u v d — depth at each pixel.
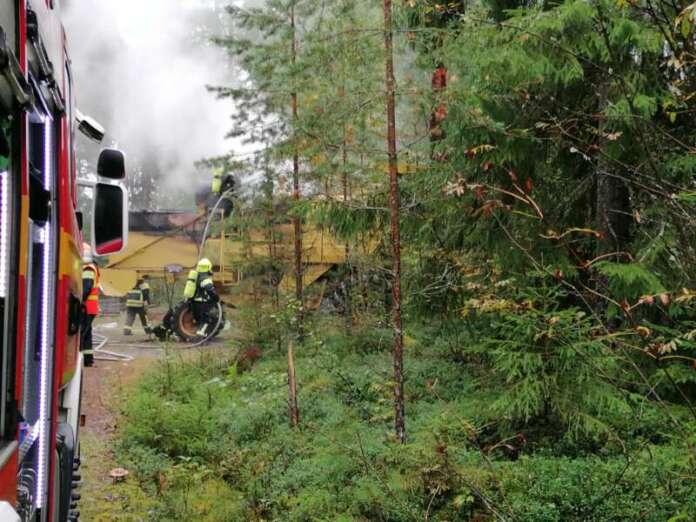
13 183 2.38
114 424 9.04
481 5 8.55
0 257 2.27
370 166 7.95
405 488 5.48
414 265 8.39
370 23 8.28
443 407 7.28
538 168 7.47
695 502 4.47
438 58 6.70
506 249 7.27
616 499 5.03
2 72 2.01
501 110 7.08
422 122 8.32
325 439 7.23
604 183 7.34
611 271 6.25
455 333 8.95
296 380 9.60
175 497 6.59
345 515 5.51
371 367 9.15
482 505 5.27
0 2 2.21
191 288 15.45
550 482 5.36
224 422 8.73
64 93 4.27
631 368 6.01
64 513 4.11
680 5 3.90
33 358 3.32
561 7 6.11
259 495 6.57
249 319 12.28
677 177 6.03
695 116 5.87
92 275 9.23
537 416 6.81
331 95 7.69
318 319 12.03
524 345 6.38
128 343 15.64
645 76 6.27
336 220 7.72
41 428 3.27
